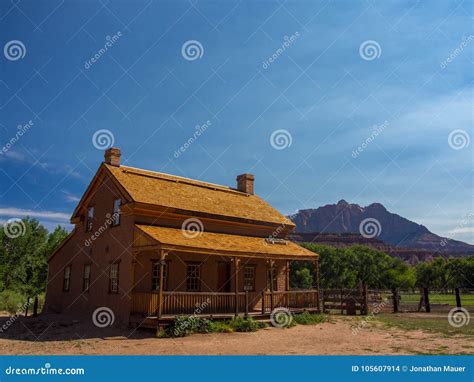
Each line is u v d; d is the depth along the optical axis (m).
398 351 13.43
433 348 13.86
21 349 14.24
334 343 15.42
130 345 14.97
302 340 16.22
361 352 13.38
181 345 14.95
